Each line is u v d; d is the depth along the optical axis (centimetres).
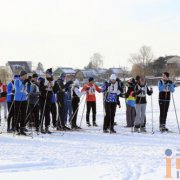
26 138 1050
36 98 1172
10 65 7712
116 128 1307
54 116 1274
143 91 1221
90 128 1297
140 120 1221
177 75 7194
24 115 1105
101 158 764
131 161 730
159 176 594
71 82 1270
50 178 591
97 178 588
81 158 762
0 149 870
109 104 1180
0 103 1470
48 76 1159
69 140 1020
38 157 768
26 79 1103
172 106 2345
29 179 584
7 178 589
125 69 7738
